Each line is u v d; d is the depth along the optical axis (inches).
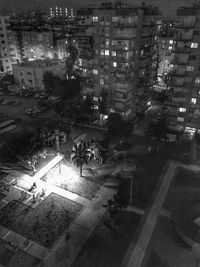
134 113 2984.7
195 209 1604.3
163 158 2242.9
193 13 2033.7
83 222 1573.6
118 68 2536.9
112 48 2484.0
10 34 4677.7
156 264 1314.0
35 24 6914.4
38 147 2262.6
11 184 1909.4
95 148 2123.5
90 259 1341.0
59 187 1881.2
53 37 5162.4
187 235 1417.3
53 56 5211.6
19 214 1633.9
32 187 1866.4
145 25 2529.5
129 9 2349.9
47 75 3806.6
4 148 2329.0
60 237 1470.2
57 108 3009.4
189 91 2338.8
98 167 2113.7
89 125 2864.2
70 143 2476.6
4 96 3804.1
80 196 1791.3
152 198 1769.2
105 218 1603.1
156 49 3144.7
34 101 3609.7
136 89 2856.8
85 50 2682.1
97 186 1891.0
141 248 1401.3
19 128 2783.0
